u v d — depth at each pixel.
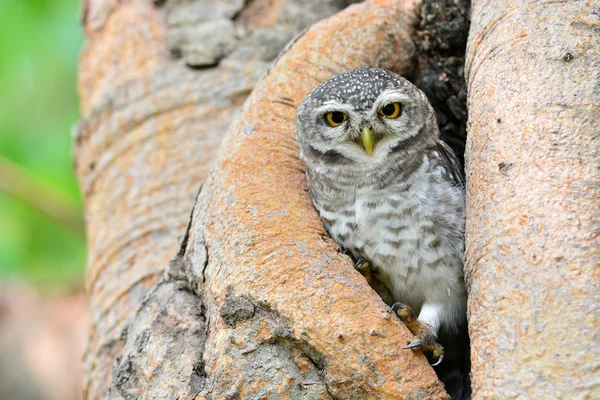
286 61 8.00
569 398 4.71
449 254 7.00
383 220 7.04
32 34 12.43
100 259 8.62
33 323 15.60
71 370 15.26
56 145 12.55
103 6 9.98
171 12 9.45
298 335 5.74
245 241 6.23
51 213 12.43
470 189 5.94
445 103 8.54
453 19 8.01
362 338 5.71
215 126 8.88
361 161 7.12
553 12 6.10
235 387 5.79
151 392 6.22
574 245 5.07
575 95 5.64
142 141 8.91
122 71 9.41
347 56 8.08
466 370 7.68
